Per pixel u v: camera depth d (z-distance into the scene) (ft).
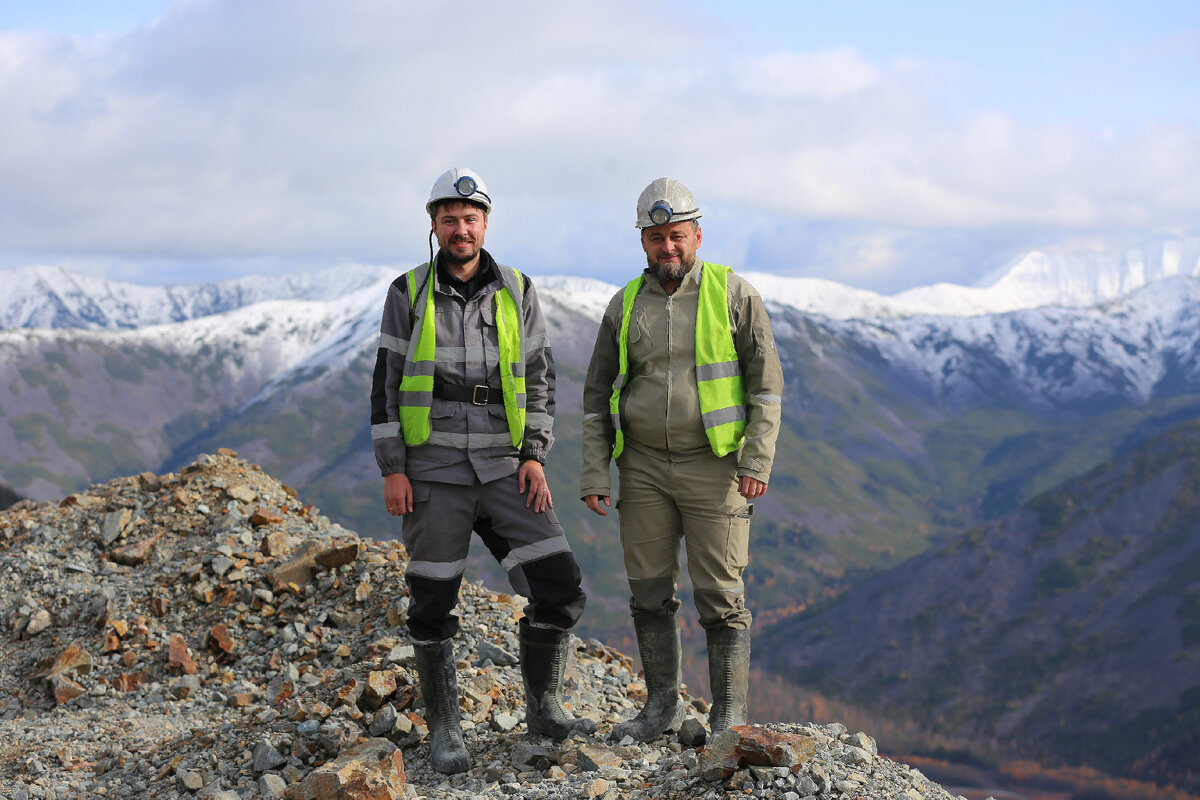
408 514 13.89
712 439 13.66
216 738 14.88
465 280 13.91
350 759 12.62
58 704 18.94
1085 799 437.17
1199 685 515.09
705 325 13.94
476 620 19.58
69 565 23.27
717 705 13.99
